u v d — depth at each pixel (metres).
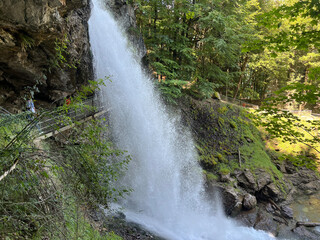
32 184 3.35
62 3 5.70
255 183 15.02
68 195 3.89
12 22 4.86
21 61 6.38
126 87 13.92
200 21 18.88
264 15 6.73
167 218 10.73
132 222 8.91
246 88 30.78
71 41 8.46
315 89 6.54
